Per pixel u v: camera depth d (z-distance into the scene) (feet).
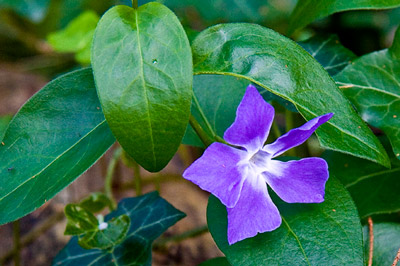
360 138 1.03
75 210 1.21
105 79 1.00
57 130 1.09
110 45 1.01
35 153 1.08
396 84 1.18
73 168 1.06
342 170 1.24
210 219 1.07
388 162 1.03
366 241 1.19
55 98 1.10
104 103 1.00
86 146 1.08
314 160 1.02
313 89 1.04
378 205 1.22
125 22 1.02
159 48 1.01
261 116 1.01
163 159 1.01
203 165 0.99
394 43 1.20
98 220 1.22
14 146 1.08
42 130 1.09
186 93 1.00
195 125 1.12
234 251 1.04
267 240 1.05
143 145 1.01
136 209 1.28
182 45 1.01
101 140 1.08
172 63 1.01
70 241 1.26
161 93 1.00
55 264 1.24
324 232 1.04
